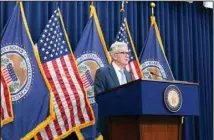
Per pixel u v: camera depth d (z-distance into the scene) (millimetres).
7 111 4160
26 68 4344
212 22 6234
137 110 2734
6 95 4180
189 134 5684
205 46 6117
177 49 5820
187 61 5855
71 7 5012
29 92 4312
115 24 5312
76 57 4793
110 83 3734
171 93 2877
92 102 4762
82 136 4430
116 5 5352
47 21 4766
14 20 4434
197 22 6090
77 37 4992
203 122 5906
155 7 5660
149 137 2863
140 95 2721
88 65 4840
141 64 5289
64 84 4477
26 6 4664
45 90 4379
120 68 4012
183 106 2973
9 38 4344
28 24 4660
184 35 5910
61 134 4352
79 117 4453
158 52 5441
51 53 4543
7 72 4254
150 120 2891
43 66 4477
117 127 3070
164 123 2973
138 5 5562
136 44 5422
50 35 4594
